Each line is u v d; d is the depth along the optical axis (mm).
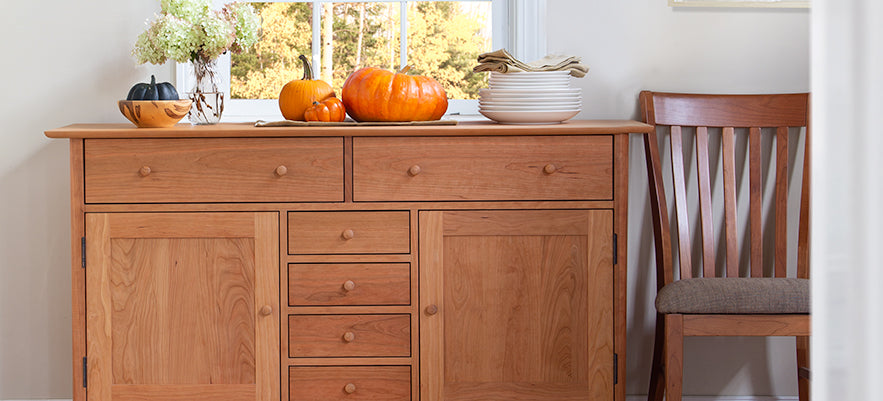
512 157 1821
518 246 1845
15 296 2266
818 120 454
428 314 1849
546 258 1847
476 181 1825
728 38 2242
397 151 1819
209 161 1819
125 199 1826
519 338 1862
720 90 2256
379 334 1859
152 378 1864
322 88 2012
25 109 2215
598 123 1979
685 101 2152
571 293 1852
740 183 2270
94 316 1846
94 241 1830
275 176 1822
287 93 2020
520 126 1844
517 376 1872
